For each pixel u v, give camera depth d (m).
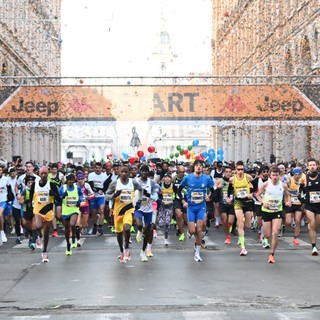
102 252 16.03
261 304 9.99
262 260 14.53
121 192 14.11
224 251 16.19
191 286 11.38
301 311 9.51
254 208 18.73
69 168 24.17
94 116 28.66
